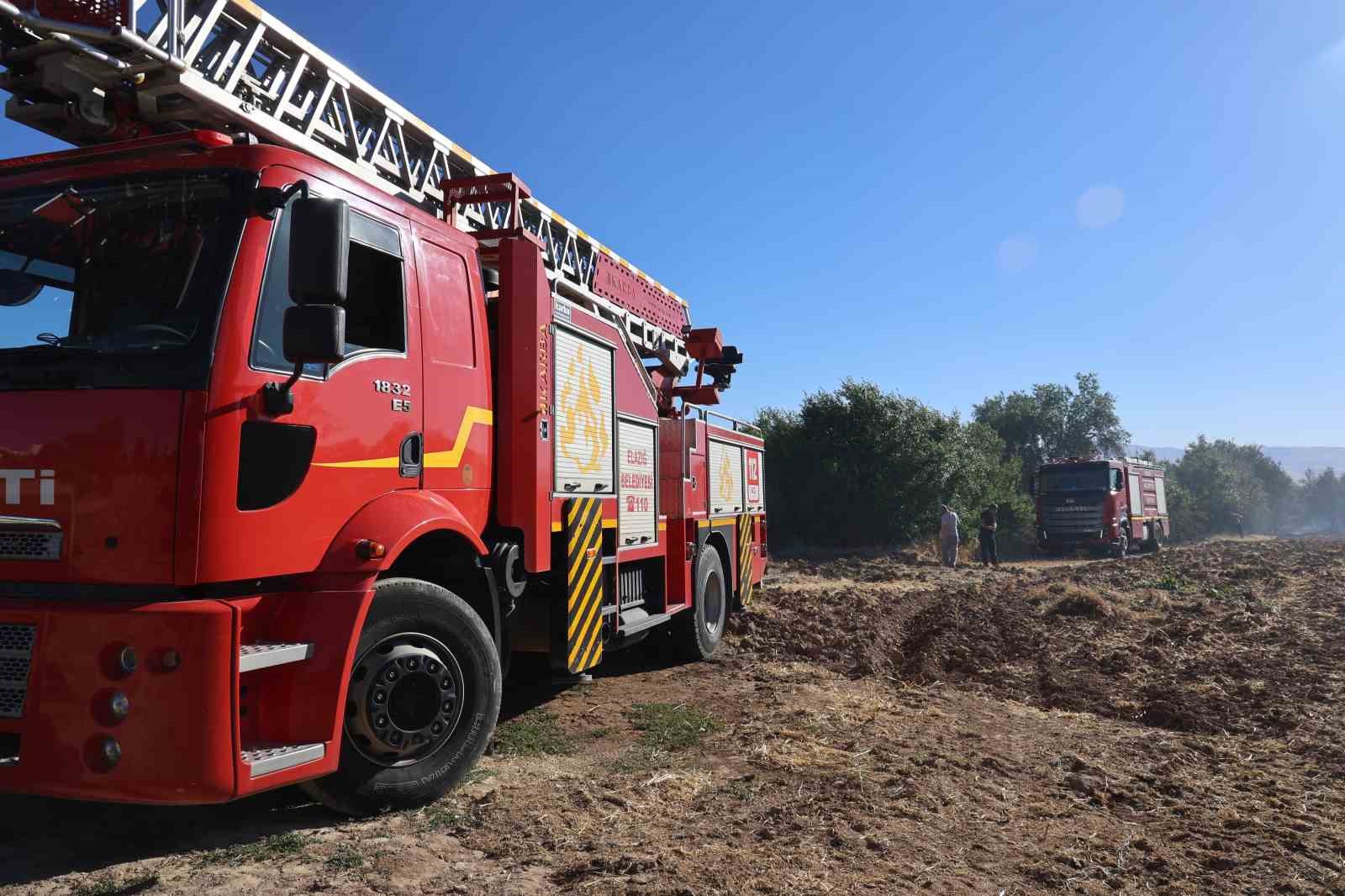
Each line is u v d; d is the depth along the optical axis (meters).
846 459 28.55
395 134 6.13
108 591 3.24
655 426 7.54
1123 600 11.73
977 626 9.78
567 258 8.27
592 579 5.93
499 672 4.56
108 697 3.11
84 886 3.23
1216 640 8.84
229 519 3.32
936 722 6.10
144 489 3.24
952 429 29.44
